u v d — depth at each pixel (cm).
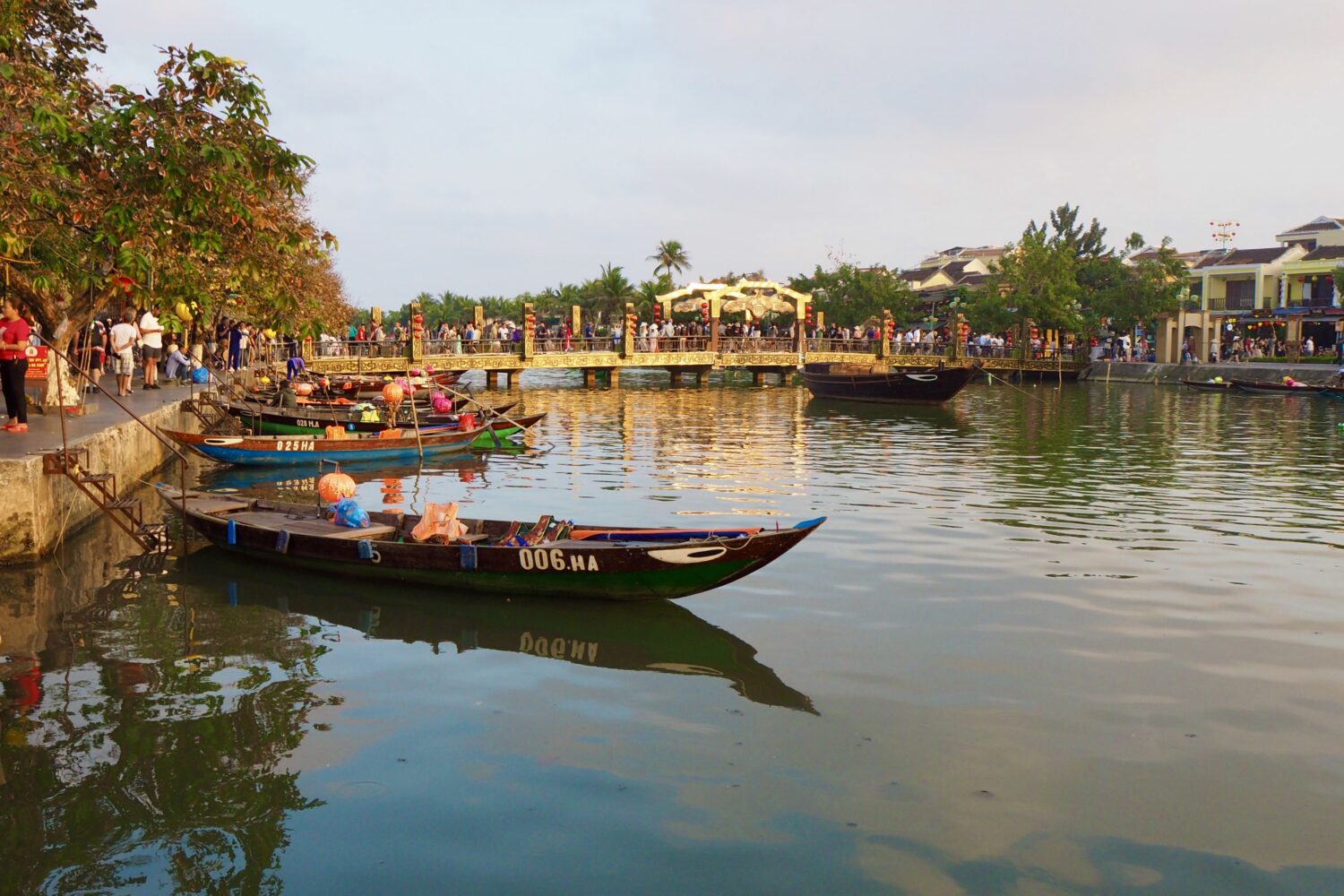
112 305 2423
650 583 975
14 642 881
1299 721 722
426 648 878
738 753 664
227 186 1352
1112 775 635
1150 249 7356
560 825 567
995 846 550
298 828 563
